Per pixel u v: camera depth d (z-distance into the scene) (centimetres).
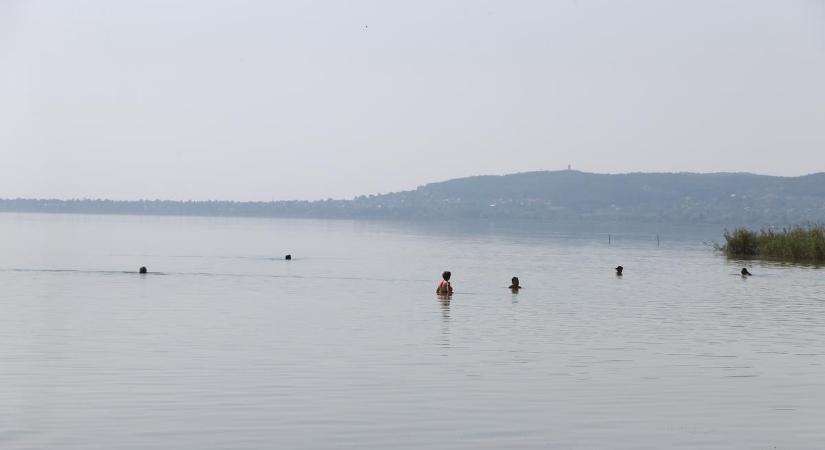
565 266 6988
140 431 1612
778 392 1984
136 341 2650
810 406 1852
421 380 2083
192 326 3019
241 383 2028
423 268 6644
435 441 1574
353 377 2111
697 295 4359
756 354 2506
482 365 2289
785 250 7919
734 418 1750
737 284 5050
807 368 2284
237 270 6216
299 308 3653
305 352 2469
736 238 8425
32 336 2741
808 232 7962
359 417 1728
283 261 7544
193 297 4103
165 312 3447
